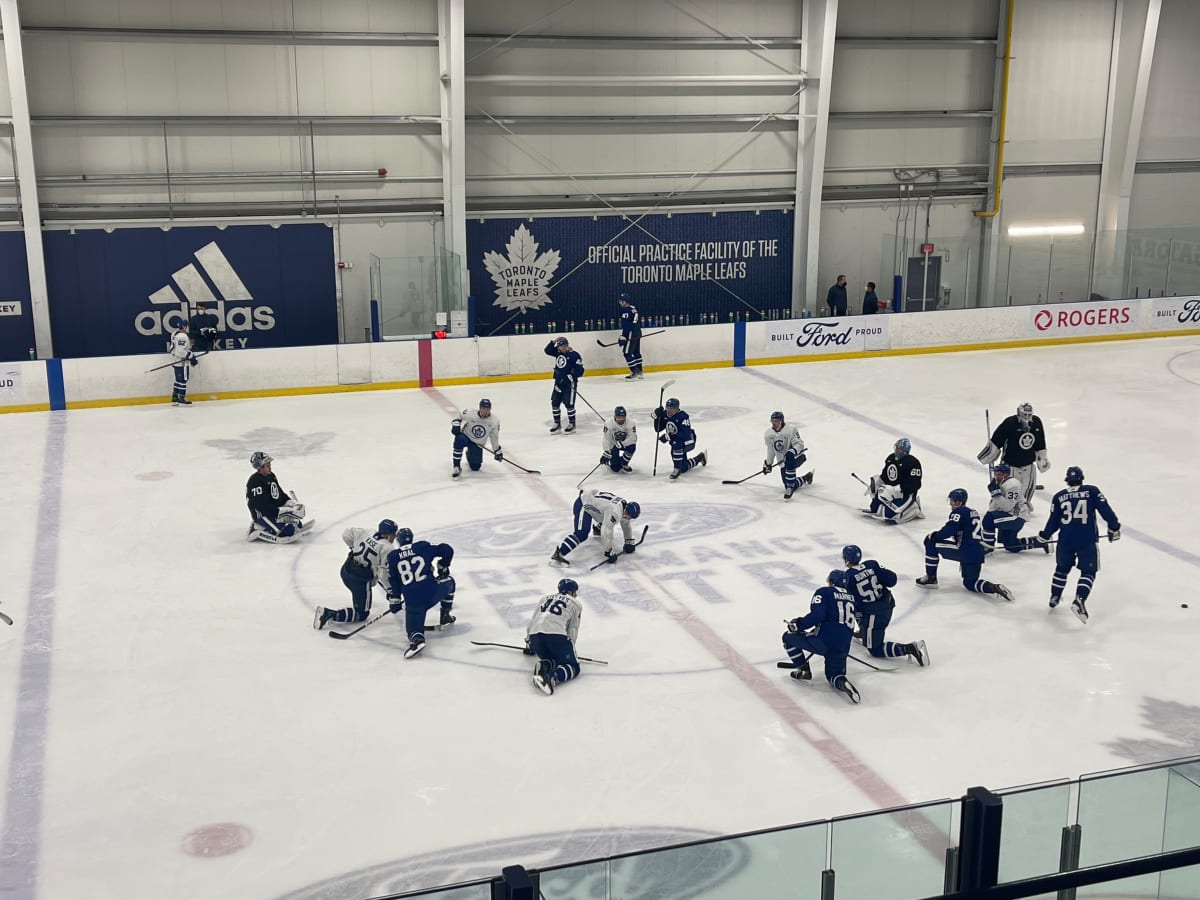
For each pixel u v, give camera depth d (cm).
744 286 2875
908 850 695
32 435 2005
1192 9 2989
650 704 1059
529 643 1097
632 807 898
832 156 2869
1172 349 2695
